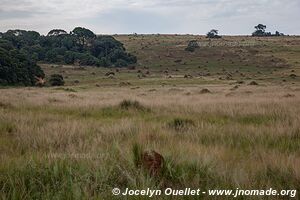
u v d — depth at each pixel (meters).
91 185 5.74
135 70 174.50
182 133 12.48
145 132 11.98
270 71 162.50
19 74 111.00
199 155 7.53
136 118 17.58
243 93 43.84
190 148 9.01
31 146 10.50
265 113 17.83
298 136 11.89
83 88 88.06
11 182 5.73
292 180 6.47
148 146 9.05
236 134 12.11
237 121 16.41
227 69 176.62
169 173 6.49
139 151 7.14
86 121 15.74
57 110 21.70
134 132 12.45
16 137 11.62
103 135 11.93
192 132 12.48
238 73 156.38
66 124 13.88
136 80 120.69
